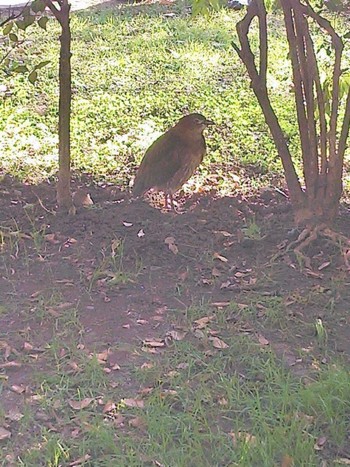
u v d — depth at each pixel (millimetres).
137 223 5363
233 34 8750
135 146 6340
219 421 4203
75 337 4598
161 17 9445
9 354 4500
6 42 7762
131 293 4867
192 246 5188
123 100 7070
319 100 5145
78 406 4250
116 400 4285
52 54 8094
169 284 4930
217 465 4039
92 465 4035
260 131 6594
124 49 8352
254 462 4031
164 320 4699
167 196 5637
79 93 7230
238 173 6023
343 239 5141
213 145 6355
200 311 4738
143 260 5078
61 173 5441
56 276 4969
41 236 5223
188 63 7969
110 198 5668
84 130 6543
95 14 9672
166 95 7191
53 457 4055
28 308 4762
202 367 4438
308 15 5305
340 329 4656
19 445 4113
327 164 5180
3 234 5211
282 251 5145
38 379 4367
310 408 4223
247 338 4562
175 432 4152
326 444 4117
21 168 5992
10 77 7383
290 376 4375
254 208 5566
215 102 7051
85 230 5309
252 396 4285
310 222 5203
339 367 4395
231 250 5176
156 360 4465
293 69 5113
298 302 4797
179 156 5480
